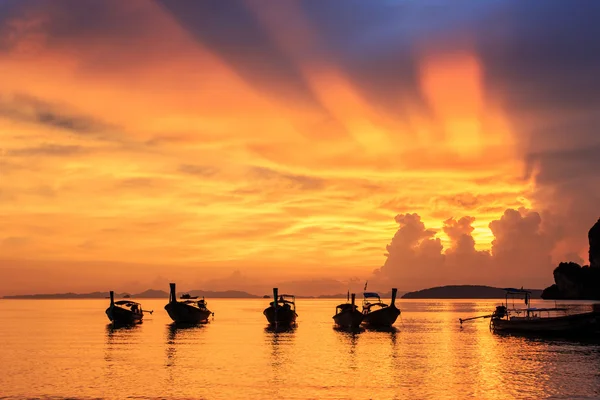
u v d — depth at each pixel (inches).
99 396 1422.2
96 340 2864.2
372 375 1717.5
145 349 2417.6
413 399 1393.9
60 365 1925.4
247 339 2910.9
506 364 1941.4
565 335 2945.4
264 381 1615.4
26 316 6146.7
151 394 1445.6
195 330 3604.8
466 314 6579.7
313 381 1616.6
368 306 4033.0
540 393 1455.5
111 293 4234.7
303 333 3341.5
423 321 4869.6
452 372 1774.1
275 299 3991.1
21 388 1519.4
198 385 1556.3
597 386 1540.4
